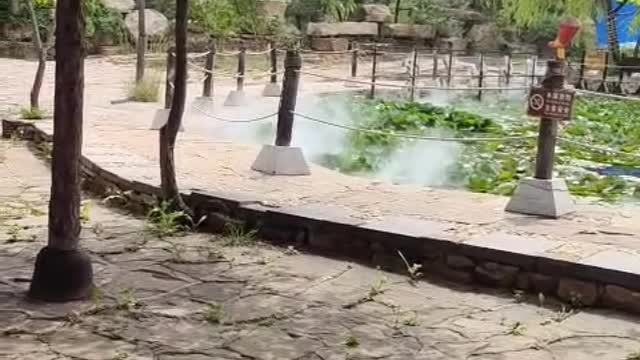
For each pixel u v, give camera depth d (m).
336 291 4.38
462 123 10.77
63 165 4.03
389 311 4.12
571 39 5.33
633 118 12.85
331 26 19.30
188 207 5.57
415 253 4.73
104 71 14.77
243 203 5.38
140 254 4.91
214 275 4.57
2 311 3.92
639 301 4.12
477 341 3.76
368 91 14.04
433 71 15.09
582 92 5.52
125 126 8.82
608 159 8.71
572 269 4.27
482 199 5.89
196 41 16.11
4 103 10.63
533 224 5.16
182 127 8.81
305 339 3.72
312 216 5.11
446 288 4.52
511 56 17.86
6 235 5.25
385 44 18.70
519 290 4.43
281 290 4.37
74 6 3.94
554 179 5.62
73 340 3.63
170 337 3.70
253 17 12.56
